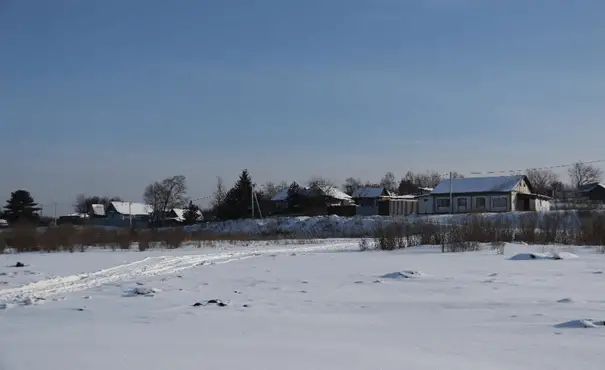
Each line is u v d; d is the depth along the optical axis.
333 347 8.94
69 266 25.27
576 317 11.20
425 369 7.50
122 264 26.11
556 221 42.66
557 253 26.56
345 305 13.47
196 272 22.05
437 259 26.42
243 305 13.59
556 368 7.51
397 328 10.57
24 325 11.43
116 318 12.13
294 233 66.00
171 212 113.94
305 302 14.01
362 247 36.84
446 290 15.70
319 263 25.75
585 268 21.14
